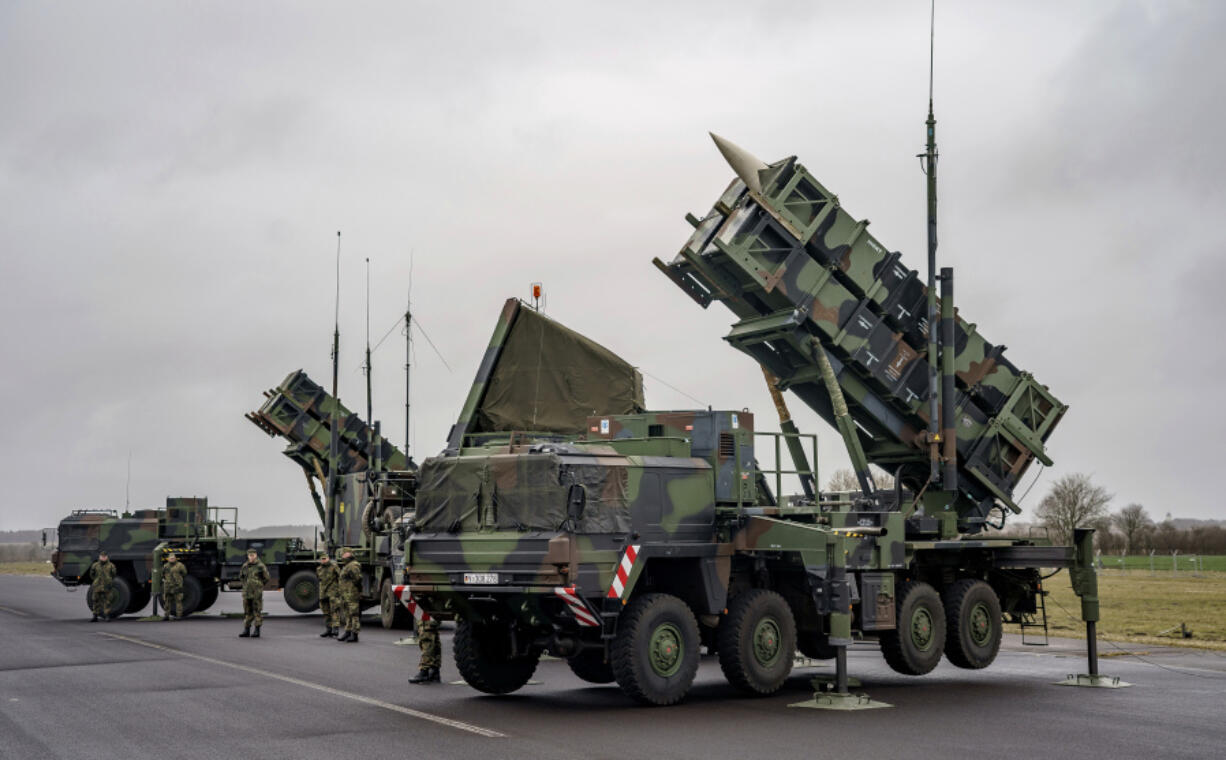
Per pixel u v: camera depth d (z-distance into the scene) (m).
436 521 12.71
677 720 10.95
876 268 17.12
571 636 12.05
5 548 189.38
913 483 18.59
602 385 17.06
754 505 13.92
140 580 29.42
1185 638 20.89
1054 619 25.91
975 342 17.73
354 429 29.91
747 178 16.48
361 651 18.62
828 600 12.45
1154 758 8.88
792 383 18.05
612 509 11.88
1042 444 18.06
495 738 9.80
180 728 10.34
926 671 14.59
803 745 9.47
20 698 12.46
